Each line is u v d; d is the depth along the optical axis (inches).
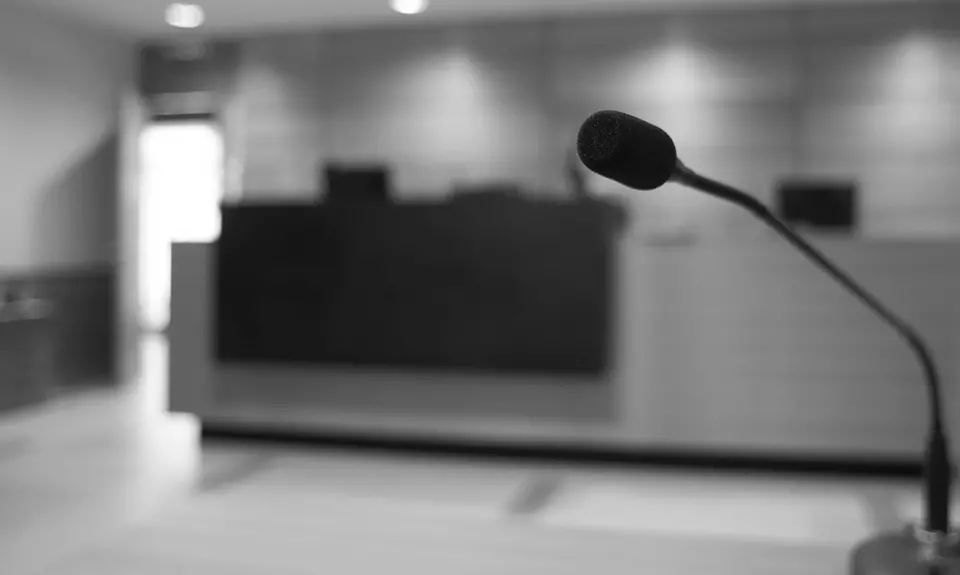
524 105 268.4
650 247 148.4
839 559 30.4
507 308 150.6
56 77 254.7
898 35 250.4
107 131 274.1
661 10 259.1
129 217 267.3
